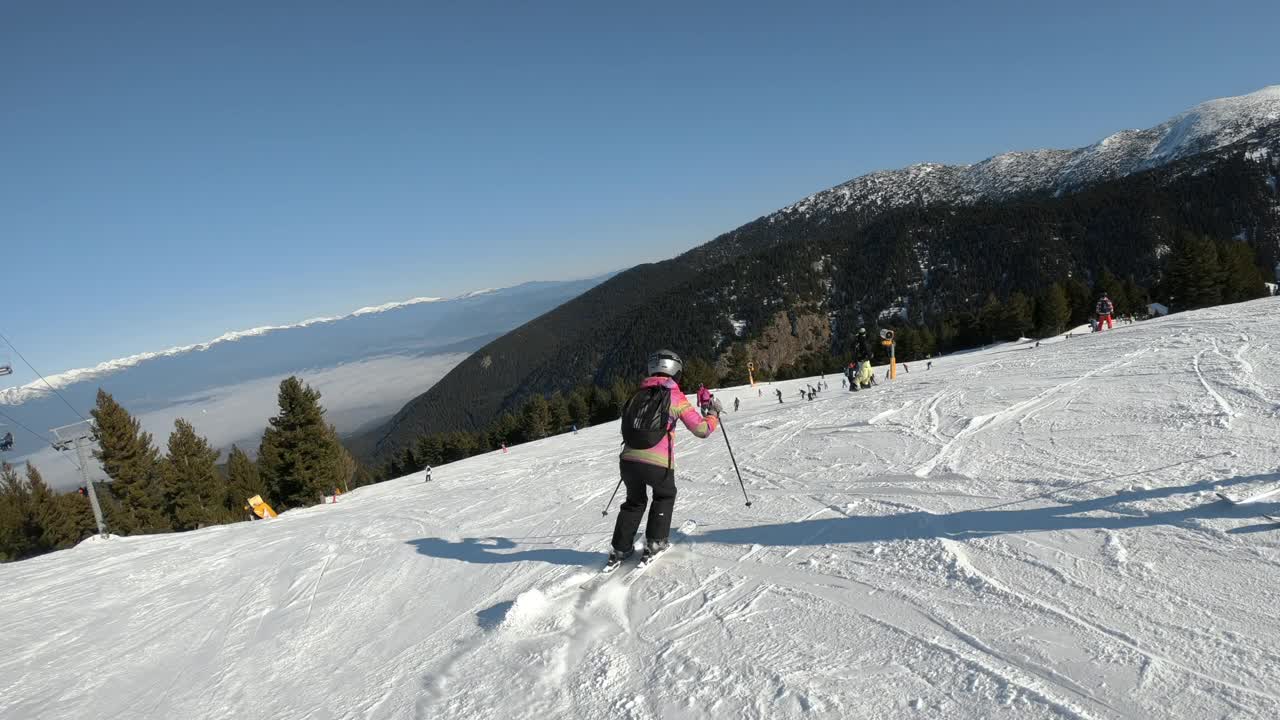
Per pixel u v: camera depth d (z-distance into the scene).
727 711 2.40
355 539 8.04
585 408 96.25
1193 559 2.91
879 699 2.29
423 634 4.06
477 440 103.31
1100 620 2.55
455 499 11.08
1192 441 4.88
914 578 3.29
